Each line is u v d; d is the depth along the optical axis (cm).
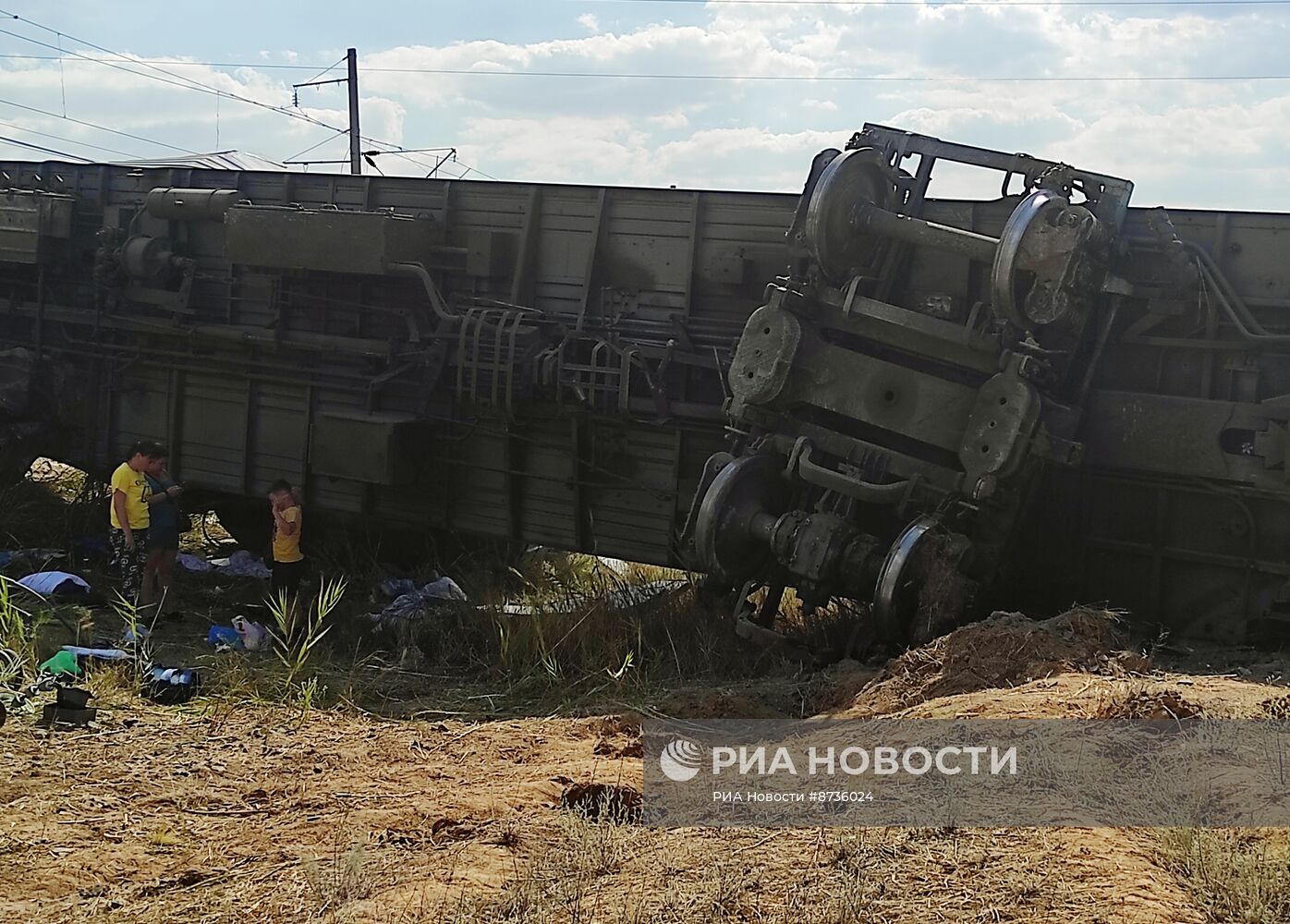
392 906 568
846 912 522
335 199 1688
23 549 1717
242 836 688
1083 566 1262
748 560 1255
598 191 1518
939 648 993
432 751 897
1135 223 1212
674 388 1473
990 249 1181
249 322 1719
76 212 1844
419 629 1338
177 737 905
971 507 1158
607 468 1506
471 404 1538
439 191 1619
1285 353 1178
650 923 529
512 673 1204
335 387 1645
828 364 1245
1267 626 1178
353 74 4078
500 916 554
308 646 1148
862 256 1277
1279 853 564
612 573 1764
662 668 1199
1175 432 1181
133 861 648
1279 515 1174
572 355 1494
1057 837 592
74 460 1864
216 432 1747
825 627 1269
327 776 818
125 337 1814
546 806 726
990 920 510
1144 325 1209
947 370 1239
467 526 1593
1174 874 561
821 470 1209
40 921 572
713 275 1456
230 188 1753
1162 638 1179
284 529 1385
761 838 634
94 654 1080
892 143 1290
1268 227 1199
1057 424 1155
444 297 1594
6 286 1911
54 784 775
